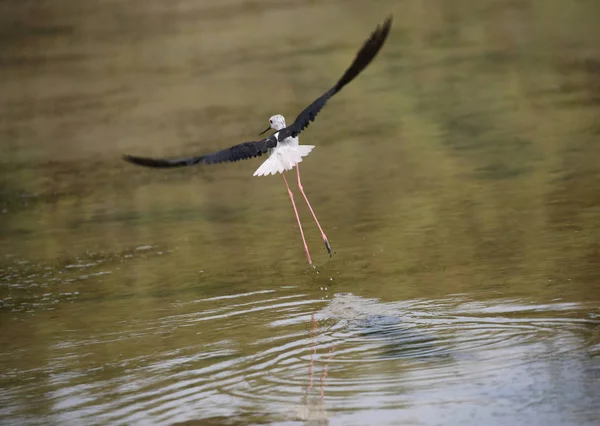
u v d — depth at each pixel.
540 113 21.09
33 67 30.80
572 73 24.27
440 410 8.16
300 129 9.76
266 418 8.33
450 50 27.89
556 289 11.02
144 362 9.98
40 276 13.80
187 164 8.61
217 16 35.28
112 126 23.75
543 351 9.23
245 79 26.80
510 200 15.32
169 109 24.73
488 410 8.08
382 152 19.39
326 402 8.53
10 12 38.56
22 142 23.17
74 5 39.25
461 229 14.09
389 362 9.30
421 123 21.38
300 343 10.05
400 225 14.62
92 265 14.16
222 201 17.33
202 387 9.15
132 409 8.81
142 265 13.91
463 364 9.09
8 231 16.50
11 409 9.08
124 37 33.56
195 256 14.09
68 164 21.05
